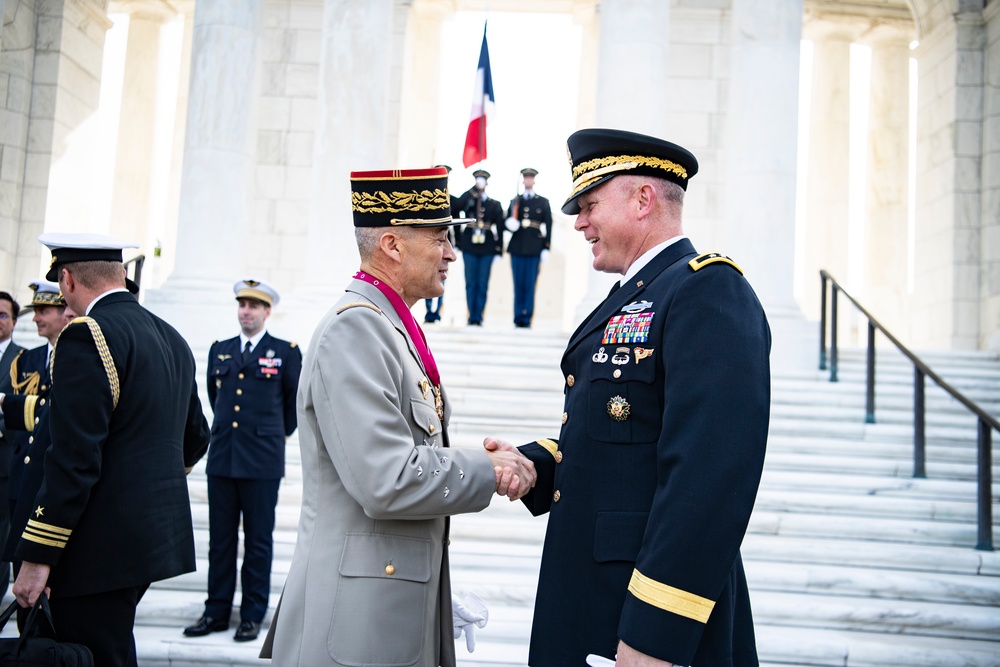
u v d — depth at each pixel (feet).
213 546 19.90
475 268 44.65
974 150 48.29
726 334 8.41
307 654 9.27
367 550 9.45
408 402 9.91
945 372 36.96
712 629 8.72
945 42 49.78
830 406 32.24
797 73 38.04
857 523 24.11
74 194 50.75
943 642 19.56
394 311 10.37
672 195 9.93
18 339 36.40
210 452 20.18
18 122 48.06
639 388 9.02
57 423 11.85
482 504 9.53
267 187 50.42
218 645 18.69
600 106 37.50
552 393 33.01
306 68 50.98
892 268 57.72
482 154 44.88
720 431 8.00
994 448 29.66
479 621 10.94
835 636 19.61
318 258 36.63
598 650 8.75
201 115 37.96
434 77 55.36
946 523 24.44
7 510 19.49
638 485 8.92
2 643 11.10
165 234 58.90
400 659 9.34
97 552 12.20
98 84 53.01
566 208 10.54
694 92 50.37
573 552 9.16
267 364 20.90
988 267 47.24
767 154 37.27
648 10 37.06
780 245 37.04
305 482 10.10
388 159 49.75
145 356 12.95
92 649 12.31
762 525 24.18
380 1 37.45
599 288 38.06
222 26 38.37
